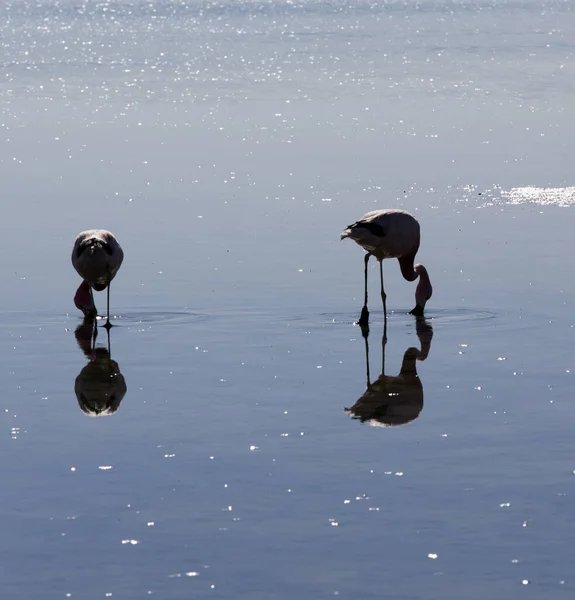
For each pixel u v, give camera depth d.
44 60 101.31
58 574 14.83
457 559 15.17
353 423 20.53
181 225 38.41
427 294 28.50
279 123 62.62
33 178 47.09
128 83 82.44
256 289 30.59
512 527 16.08
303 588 14.44
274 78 84.69
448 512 16.59
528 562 15.08
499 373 23.50
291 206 41.47
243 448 19.27
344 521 16.31
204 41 122.88
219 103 70.88
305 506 16.83
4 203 42.03
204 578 14.70
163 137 58.16
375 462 18.58
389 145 55.31
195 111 67.38
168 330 27.00
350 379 23.28
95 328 26.95
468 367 23.95
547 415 20.83
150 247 35.31
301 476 17.97
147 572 14.86
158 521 16.34
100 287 28.66
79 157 52.25
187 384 22.97
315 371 23.84
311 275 32.09
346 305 29.28
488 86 78.50
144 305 29.20
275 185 45.50
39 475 18.08
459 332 26.67
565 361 24.20
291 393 22.36
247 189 44.72
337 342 26.08
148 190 44.53
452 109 67.56
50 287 30.89
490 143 55.56
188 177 47.28
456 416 20.89
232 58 101.56
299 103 70.62
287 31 137.12
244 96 74.25
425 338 26.27
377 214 28.19
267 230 37.66
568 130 59.09
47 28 150.12
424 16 167.38
